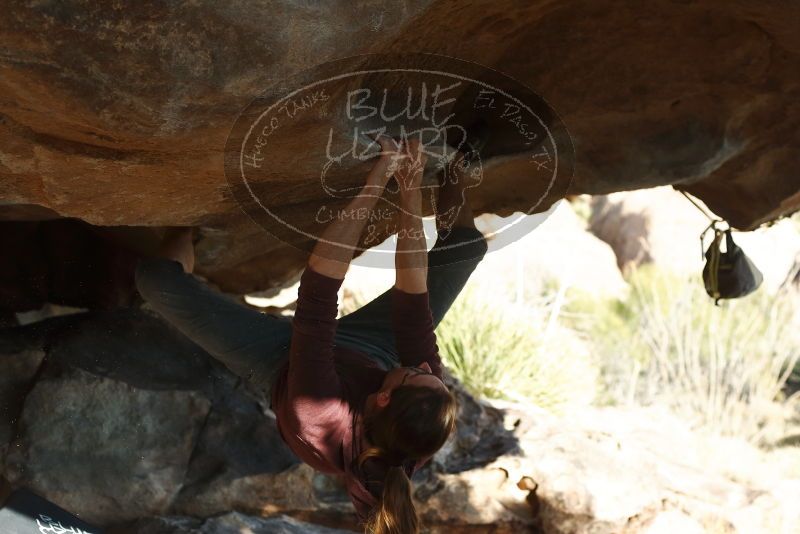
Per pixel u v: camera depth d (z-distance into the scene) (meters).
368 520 2.39
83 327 4.28
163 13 1.79
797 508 5.41
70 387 4.03
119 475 4.02
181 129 2.02
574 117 3.26
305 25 1.89
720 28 2.94
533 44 2.99
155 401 4.16
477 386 7.54
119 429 4.08
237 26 1.84
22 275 4.45
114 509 4.01
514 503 4.67
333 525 4.35
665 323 11.09
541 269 12.51
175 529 3.91
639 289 11.95
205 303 2.73
